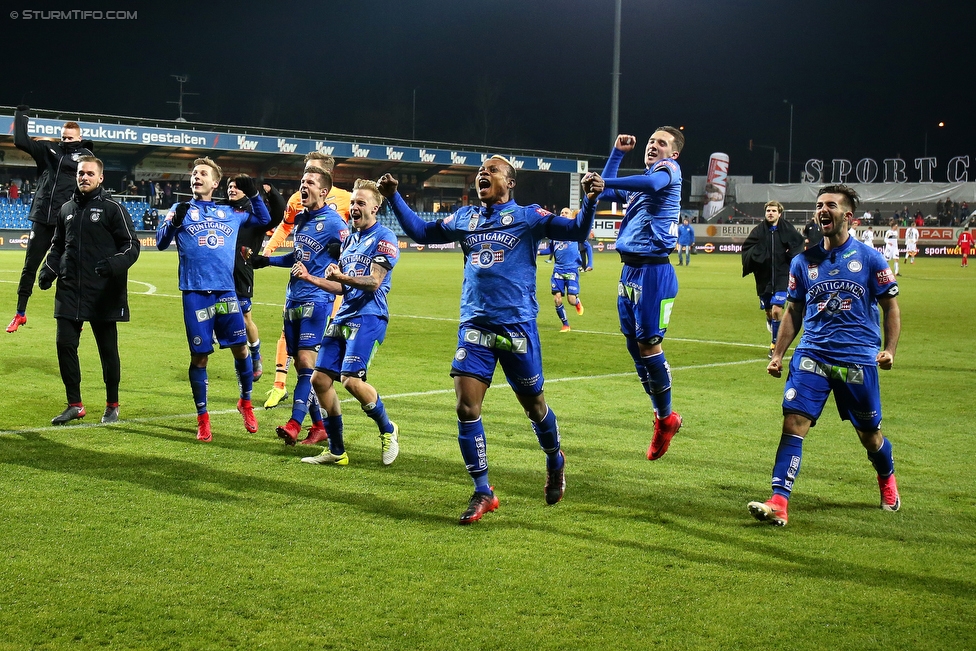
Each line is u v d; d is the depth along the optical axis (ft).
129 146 133.59
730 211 179.32
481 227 15.94
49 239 29.43
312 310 21.31
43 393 26.22
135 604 11.65
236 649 10.50
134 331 40.91
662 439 19.54
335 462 19.08
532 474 18.49
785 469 15.62
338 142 142.61
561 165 163.94
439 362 34.06
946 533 15.05
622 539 14.56
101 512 15.38
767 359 36.11
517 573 12.98
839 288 15.78
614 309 58.49
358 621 11.27
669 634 11.06
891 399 27.43
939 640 10.99
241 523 14.98
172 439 21.11
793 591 12.46
